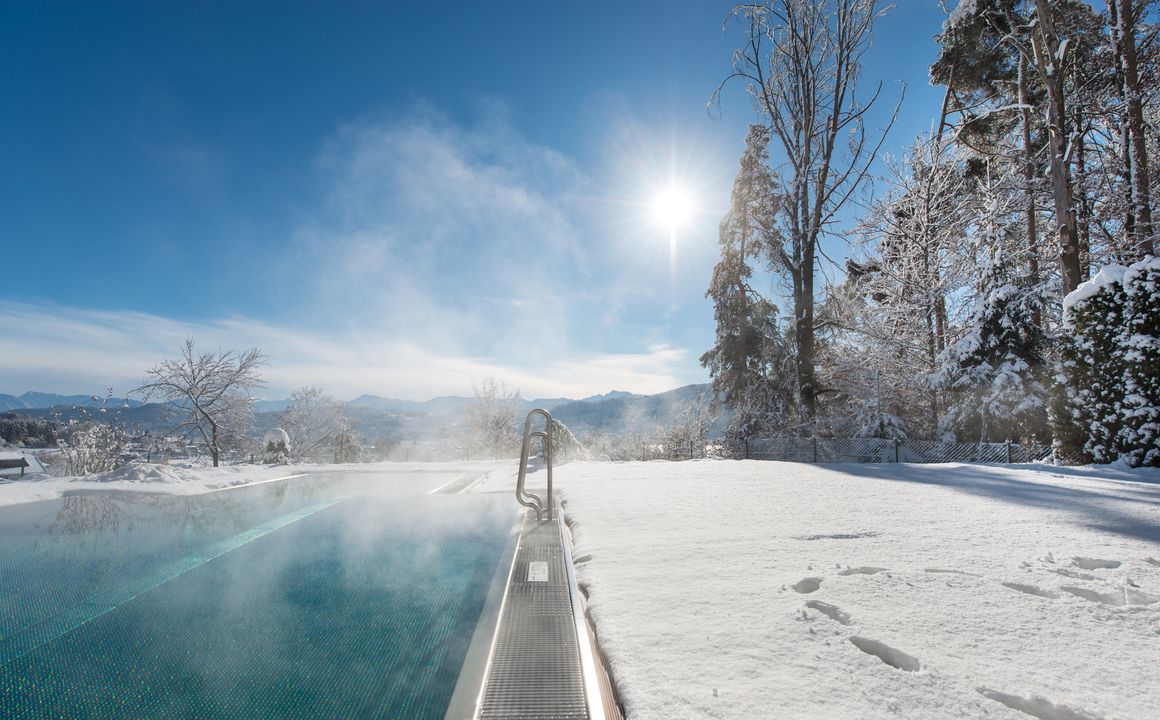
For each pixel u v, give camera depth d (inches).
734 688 65.1
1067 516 179.5
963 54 736.3
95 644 100.9
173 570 151.2
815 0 686.5
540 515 204.5
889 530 158.2
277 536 193.9
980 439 537.3
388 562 158.1
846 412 753.0
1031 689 64.9
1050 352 514.6
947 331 710.5
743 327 797.9
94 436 762.8
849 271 829.8
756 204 760.3
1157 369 328.5
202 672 91.6
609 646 77.6
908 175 766.5
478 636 105.5
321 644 100.0
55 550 175.5
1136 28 592.4
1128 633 82.4
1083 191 635.5
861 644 79.4
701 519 178.9
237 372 896.9
